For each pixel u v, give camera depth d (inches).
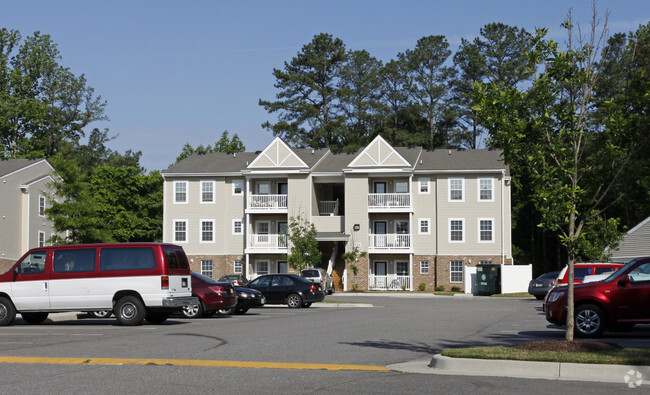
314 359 534.0
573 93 548.1
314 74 3248.0
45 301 836.0
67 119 3139.8
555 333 759.1
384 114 3245.6
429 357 554.6
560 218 530.9
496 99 543.8
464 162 2204.7
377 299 1684.3
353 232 2174.0
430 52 3203.7
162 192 2605.8
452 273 2149.4
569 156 531.5
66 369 472.7
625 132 523.5
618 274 716.0
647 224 1657.2
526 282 1945.1
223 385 418.0
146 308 834.2
